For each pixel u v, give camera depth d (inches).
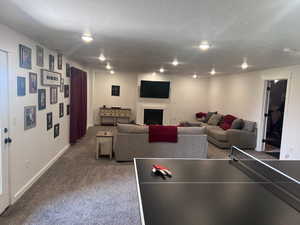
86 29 103.7
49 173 149.2
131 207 108.3
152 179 69.0
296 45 120.6
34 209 103.7
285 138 194.4
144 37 115.6
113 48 148.8
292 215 49.0
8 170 104.3
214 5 71.2
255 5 70.0
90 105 337.4
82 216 99.3
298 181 69.7
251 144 234.8
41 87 141.7
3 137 100.0
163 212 48.0
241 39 112.7
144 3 71.4
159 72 333.1
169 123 365.4
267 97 229.3
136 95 364.5
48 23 95.2
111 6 74.6
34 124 131.9
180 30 100.9
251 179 71.6
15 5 75.2
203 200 55.0
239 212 49.4
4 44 98.4
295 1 66.2
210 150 226.1
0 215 98.0
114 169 161.0
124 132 177.9
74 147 217.2
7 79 101.8
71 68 211.6
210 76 354.9
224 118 283.0
